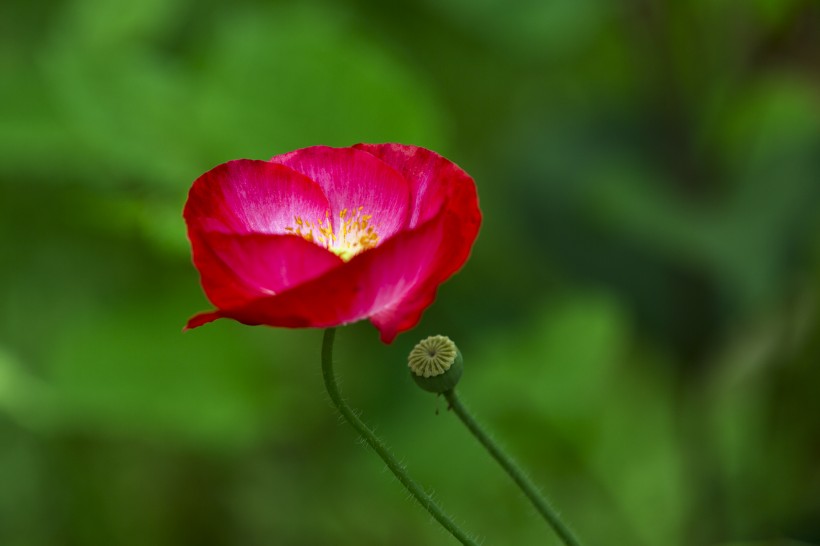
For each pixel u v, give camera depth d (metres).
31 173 0.86
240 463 0.93
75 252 0.90
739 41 0.93
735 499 0.93
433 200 0.67
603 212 0.92
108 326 0.86
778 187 0.90
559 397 0.91
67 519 0.91
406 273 0.65
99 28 0.88
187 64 0.89
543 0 0.92
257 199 0.68
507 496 0.92
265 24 0.86
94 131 0.85
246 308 0.64
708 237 0.89
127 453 0.91
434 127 0.87
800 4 0.91
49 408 0.86
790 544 0.86
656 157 0.93
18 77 0.85
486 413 0.91
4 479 0.90
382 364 0.93
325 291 0.64
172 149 0.85
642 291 0.92
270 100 0.85
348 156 0.68
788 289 0.91
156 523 0.92
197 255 0.66
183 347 0.86
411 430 0.91
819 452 0.92
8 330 0.90
